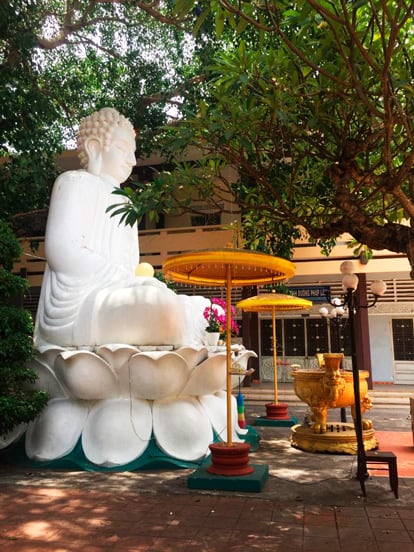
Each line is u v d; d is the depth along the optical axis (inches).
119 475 262.7
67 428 289.7
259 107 234.2
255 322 737.0
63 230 326.3
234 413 343.6
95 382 282.5
